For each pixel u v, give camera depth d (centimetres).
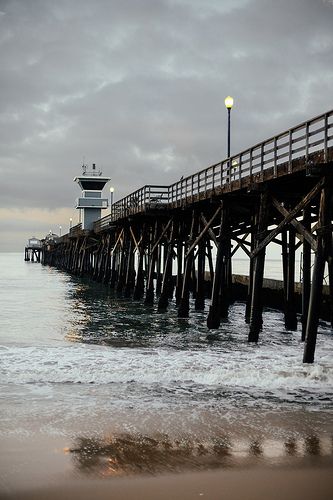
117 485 579
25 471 614
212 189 1658
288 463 636
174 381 1038
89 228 5275
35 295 3391
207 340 1556
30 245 14025
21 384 1013
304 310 1545
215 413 834
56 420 798
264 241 1332
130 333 1720
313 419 804
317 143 1086
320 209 1094
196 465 630
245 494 557
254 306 1445
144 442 707
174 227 2286
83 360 1214
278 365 1141
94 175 5372
